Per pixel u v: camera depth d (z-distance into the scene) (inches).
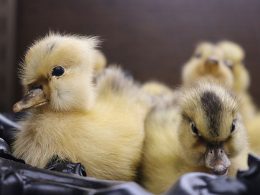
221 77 15.2
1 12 18.9
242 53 17.6
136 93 8.6
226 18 20.6
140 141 7.7
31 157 7.1
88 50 7.8
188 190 4.5
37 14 19.8
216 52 16.5
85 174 6.4
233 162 8.1
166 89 16.3
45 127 7.3
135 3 20.5
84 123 7.3
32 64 7.5
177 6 20.6
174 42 20.8
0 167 5.3
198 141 7.7
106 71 9.4
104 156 7.2
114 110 7.8
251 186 4.8
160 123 8.4
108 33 20.6
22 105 7.3
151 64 20.8
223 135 7.6
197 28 20.7
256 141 12.7
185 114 8.0
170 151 8.0
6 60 19.1
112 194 4.4
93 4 20.3
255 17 20.6
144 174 7.8
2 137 7.8
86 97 7.5
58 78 7.4
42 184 5.0
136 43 20.7
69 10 20.1
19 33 19.6
